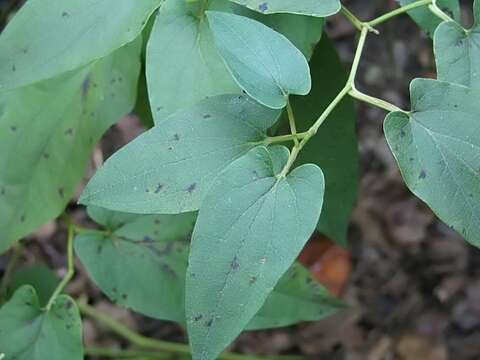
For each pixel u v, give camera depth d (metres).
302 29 0.25
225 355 0.48
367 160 0.66
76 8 0.24
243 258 0.20
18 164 0.28
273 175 0.20
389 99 0.66
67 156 0.29
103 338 0.59
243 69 0.21
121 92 0.28
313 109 0.29
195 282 0.20
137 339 0.47
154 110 0.23
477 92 0.21
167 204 0.21
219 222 0.20
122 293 0.30
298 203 0.20
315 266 0.58
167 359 0.47
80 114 0.28
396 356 0.60
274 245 0.20
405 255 0.63
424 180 0.21
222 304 0.20
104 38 0.23
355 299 0.62
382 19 0.24
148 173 0.21
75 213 0.63
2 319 0.28
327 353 0.61
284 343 0.61
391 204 0.65
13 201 0.29
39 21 0.24
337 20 0.69
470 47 0.22
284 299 0.30
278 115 0.22
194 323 0.20
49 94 0.28
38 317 0.28
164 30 0.23
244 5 0.22
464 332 0.61
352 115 0.29
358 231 0.64
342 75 0.29
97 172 0.21
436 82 0.21
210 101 0.22
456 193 0.21
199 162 0.21
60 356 0.28
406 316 0.61
